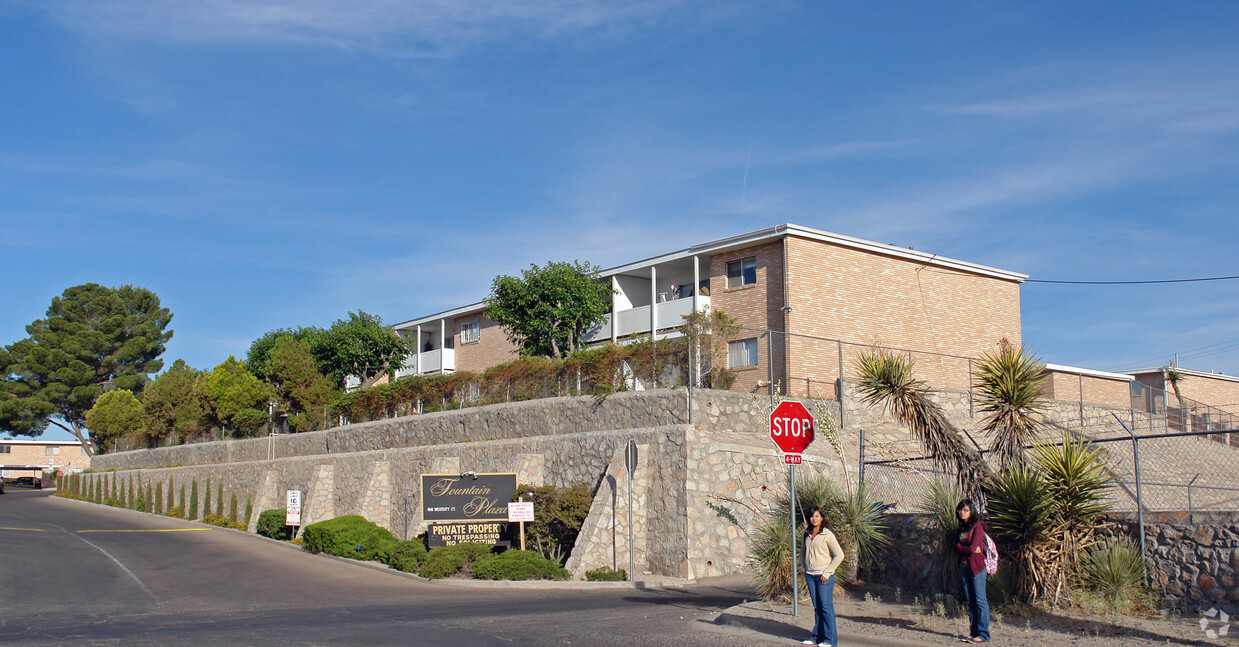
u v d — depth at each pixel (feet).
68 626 45.21
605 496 70.23
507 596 59.06
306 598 58.85
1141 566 41.24
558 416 85.40
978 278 127.24
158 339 276.00
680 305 122.31
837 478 74.84
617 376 82.94
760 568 51.55
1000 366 46.98
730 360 97.55
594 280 133.59
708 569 67.00
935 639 36.88
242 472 133.18
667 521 68.39
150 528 123.44
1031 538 42.45
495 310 132.98
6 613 49.90
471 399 100.37
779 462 73.36
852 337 111.45
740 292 114.21
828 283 110.52
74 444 315.58
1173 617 39.01
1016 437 45.91
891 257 117.19
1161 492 81.97
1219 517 39.86
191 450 157.17
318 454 123.24
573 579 66.69
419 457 96.37
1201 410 133.08
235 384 153.07
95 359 261.65
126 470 175.22
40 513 142.92
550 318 128.16
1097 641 34.81
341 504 107.55
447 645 38.40
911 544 52.01
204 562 82.53
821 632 37.70
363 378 163.53
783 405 45.85
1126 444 101.45
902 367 47.44
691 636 40.52
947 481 50.80
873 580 53.26
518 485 78.07
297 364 140.36
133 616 49.42
